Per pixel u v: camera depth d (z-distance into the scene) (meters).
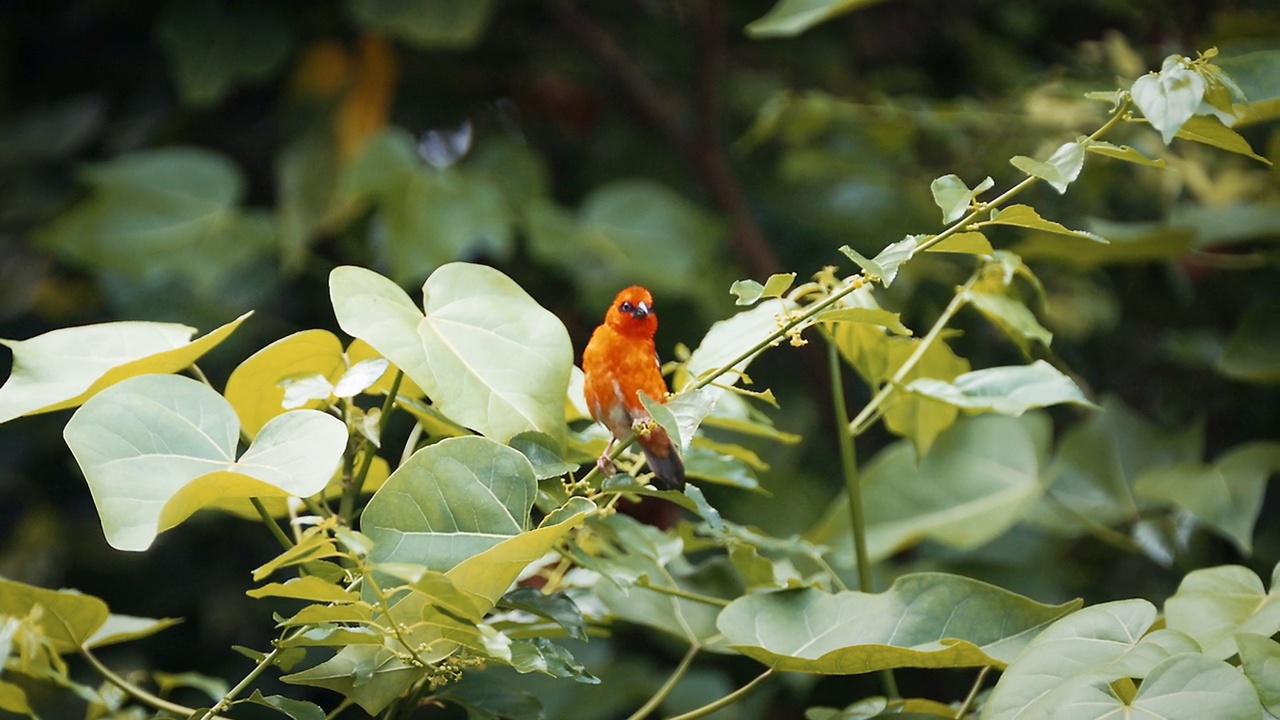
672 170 8.70
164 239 7.09
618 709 5.79
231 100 8.92
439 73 8.38
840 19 8.49
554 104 8.60
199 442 4.90
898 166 6.71
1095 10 7.61
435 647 4.93
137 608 7.59
